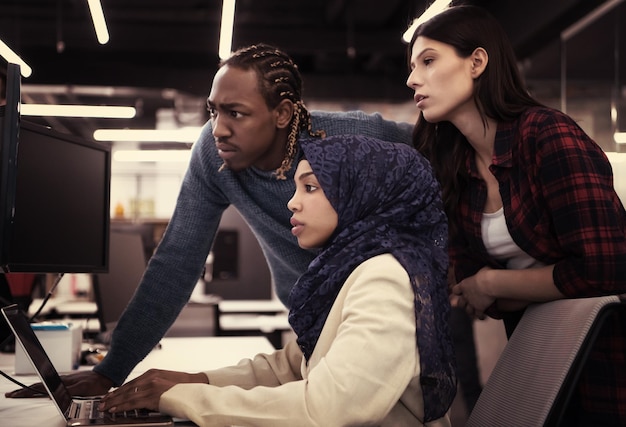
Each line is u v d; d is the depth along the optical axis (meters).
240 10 8.42
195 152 1.89
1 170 1.36
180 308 1.89
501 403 1.32
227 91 1.62
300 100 1.74
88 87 8.51
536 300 1.66
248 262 6.77
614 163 5.32
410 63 1.83
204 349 2.88
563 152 1.58
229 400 1.21
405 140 1.98
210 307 4.13
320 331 1.27
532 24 6.54
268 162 1.75
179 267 1.88
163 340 3.22
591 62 5.91
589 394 1.52
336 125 1.88
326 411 1.11
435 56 1.74
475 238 1.81
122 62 9.66
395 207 1.30
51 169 1.70
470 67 1.73
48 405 1.49
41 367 1.36
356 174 1.29
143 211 9.93
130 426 1.23
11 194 1.38
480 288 1.75
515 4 6.97
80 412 1.35
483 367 4.80
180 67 8.86
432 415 1.21
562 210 1.57
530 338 1.33
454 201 1.83
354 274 1.23
